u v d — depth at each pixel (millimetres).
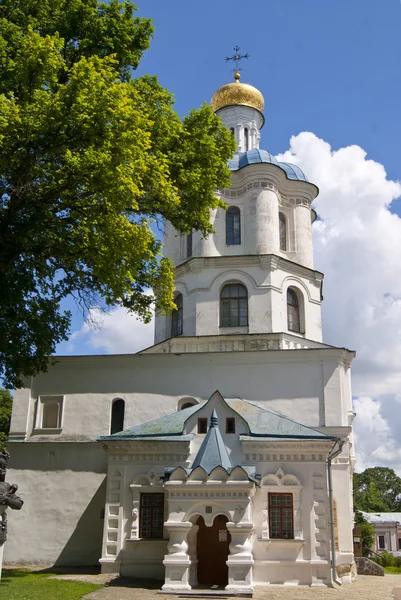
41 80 18203
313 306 30969
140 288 23281
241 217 31453
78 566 25109
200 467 20219
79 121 17062
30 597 16156
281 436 22359
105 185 17484
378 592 20438
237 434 22531
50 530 25938
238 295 29812
